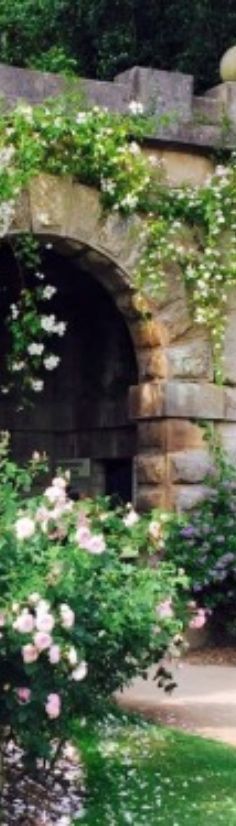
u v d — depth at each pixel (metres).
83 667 6.78
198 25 20.06
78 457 16.67
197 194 13.59
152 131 13.38
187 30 20.33
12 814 7.04
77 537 6.96
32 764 7.14
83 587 7.00
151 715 9.87
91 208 13.18
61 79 13.03
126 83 13.52
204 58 20.30
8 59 22.44
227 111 13.98
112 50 20.89
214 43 20.20
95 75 21.73
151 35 20.89
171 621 7.77
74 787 7.62
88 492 16.38
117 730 9.12
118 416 15.75
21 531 6.79
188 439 13.77
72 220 13.08
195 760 8.32
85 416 16.52
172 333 13.69
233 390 13.98
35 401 17.00
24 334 13.09
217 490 13.76
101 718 8.02
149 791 7.57
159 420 13.80
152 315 13.60
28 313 13.17
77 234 13.12
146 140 13.55
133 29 20.78
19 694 6.74
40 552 7.04
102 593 7.41
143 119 13.36
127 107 13.40
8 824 6.86
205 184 13.75
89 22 21.09
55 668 6.82
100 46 21.17
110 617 7.34
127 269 13.41
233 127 13.95
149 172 13.30
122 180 13.10
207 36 20.17
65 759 8.11
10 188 12.45
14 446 16.89
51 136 12.77
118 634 7.46
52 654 6.54
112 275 13.51
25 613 6.47
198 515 13.59
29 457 16.94
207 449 13.84
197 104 13.89
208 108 13.96
